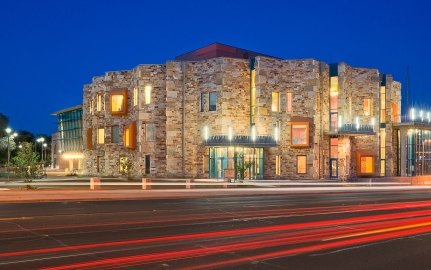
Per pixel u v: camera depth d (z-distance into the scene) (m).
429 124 61.16
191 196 31.05
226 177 43.06
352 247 12.88
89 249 11.88
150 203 25.38
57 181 45.78
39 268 9.77
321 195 33.94
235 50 63.19
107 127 60.75
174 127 53.66
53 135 104.69
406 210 23.02
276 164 52.16
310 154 51.47
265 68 51.59
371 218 19.55
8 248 11.92
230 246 12.62
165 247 12.31
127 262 10.47
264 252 11.89
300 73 52.28
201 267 10.15
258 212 21.17
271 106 51.81
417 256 11.92
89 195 29.12
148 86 55.34
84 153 67.19
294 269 10.22
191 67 53.88
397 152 61.16
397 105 62.34
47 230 14.92
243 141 49.44
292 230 15.71
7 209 21.25
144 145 54.94
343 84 53.59
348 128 52.28
